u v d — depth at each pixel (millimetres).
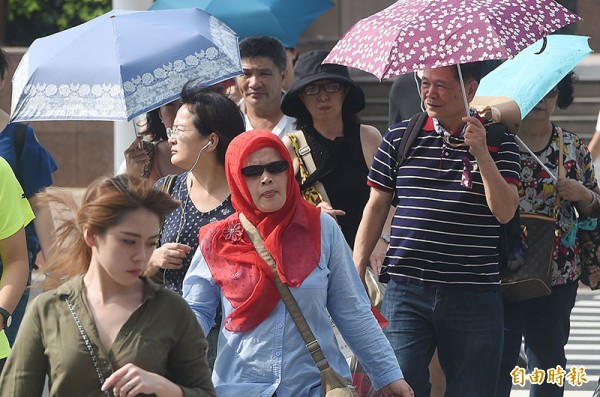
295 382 11859
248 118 19438
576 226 17094
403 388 12172
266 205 11867
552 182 16766
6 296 13555
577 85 45094
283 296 11852
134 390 9398
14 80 15844
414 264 14289
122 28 15641
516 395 22625
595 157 21531
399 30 13266
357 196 16859
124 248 9570
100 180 9727
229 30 16625
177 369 9938
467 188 14047
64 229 10055
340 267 12141
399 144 14531
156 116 17000
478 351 14211
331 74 16656
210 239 12203
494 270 14359
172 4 24594
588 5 56469
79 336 9633
